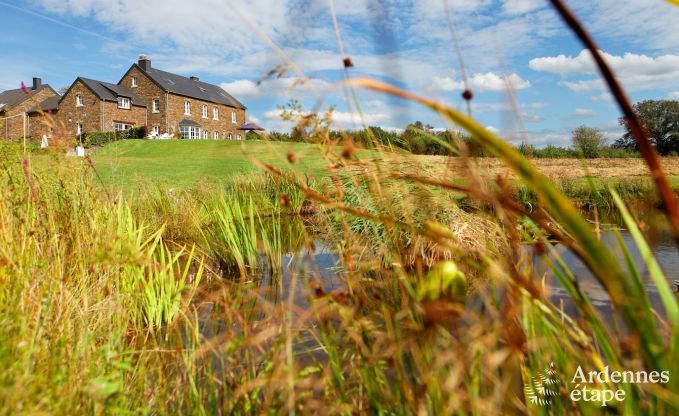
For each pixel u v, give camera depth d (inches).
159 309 108.9
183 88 1980.8
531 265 47.9
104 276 100.5
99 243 95.7
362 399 54.1
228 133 2175.2
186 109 1956.2
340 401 53.4
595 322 35.4
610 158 673.0
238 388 57.8
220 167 658.2
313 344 76.7
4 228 92.9
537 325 44.9
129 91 1862.7
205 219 241.8
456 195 202.4
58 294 83.2
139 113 1847.9
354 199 157.5
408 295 57.2
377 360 50.8
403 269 57.1
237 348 58.3
